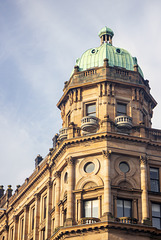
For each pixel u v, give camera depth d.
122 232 57.22
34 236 71.88
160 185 63.03
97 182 60.62
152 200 61.34
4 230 86.75
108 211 58.22
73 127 64.81
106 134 61.75
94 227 57.22
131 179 61.16
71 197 60.97
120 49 70.62
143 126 64.19
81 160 62.59
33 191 76.19
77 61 71.19
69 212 60.19
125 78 66.50
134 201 60.19
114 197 59.56
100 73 66.38
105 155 61.06
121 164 61.91
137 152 62.34
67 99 69.81
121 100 65.62
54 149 70.19
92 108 65.88
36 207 73.62
